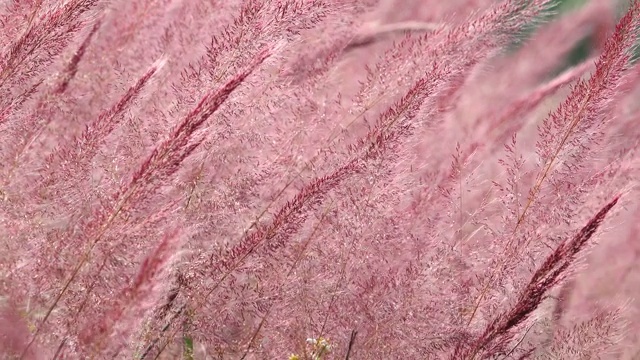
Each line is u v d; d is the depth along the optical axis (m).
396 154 1.64
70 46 1.68
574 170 1.69
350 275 1.64
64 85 1.66
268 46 1.57
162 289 1.51
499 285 1.65
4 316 1.49
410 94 1.64
